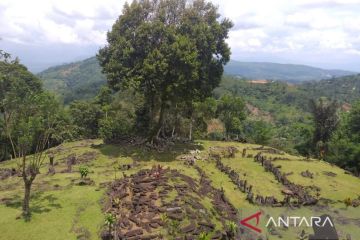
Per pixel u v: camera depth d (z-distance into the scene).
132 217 32.41
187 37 54.81
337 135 75.94
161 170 45.12
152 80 54.41
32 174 32.78
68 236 29.64
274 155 64.25
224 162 56.56
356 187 51.94
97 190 38.72
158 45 55.91
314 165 60.78
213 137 85.56
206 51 57.38
